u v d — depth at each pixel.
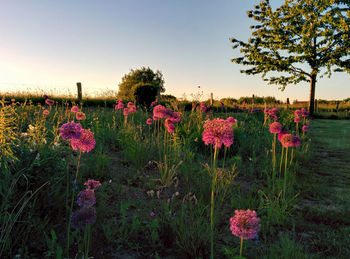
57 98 13.82
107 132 6.23
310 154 6.34
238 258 1.75
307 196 3.79
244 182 4.30
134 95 16.58
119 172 4.04
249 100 29.91
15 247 2.06
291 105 28.27
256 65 23.16
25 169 2.50
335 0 19.44
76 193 2.79
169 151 4.92
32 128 3.62
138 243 2.34
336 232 2.79
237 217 1.70
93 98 16.84
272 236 2.68
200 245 2.33
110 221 2.67
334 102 30.45
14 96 12.85
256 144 6.70
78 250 2.08
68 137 1.92
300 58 20.30
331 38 19.69
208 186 3.50
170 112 4.37
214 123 2.08
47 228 2.27
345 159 6.17
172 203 3.08
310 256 2.28
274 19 22.41
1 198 2.27
